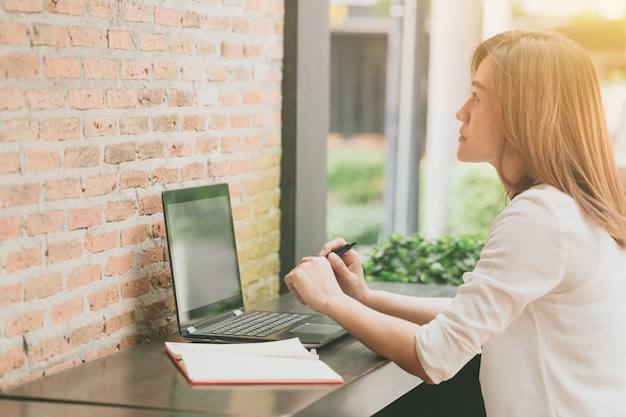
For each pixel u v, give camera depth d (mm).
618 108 11023
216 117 3324
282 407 2236
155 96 2971
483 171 9086
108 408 2256
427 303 2916
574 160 2428
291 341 2742
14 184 2420
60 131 2566
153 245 2990
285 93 3775
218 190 3174
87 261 2697
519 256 2352
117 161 2801
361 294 2920
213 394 2330
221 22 3318
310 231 3934
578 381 2377
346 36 16625
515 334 2428
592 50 16156
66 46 2574
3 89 2373
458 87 8594
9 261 2412
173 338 2949
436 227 8781
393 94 11219
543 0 15797
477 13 8461
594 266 2369
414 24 9758
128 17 2820
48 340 2553
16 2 2398
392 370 2682
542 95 2430
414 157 9828
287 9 3738
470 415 3844
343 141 16609
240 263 3537
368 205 15156
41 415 2217
